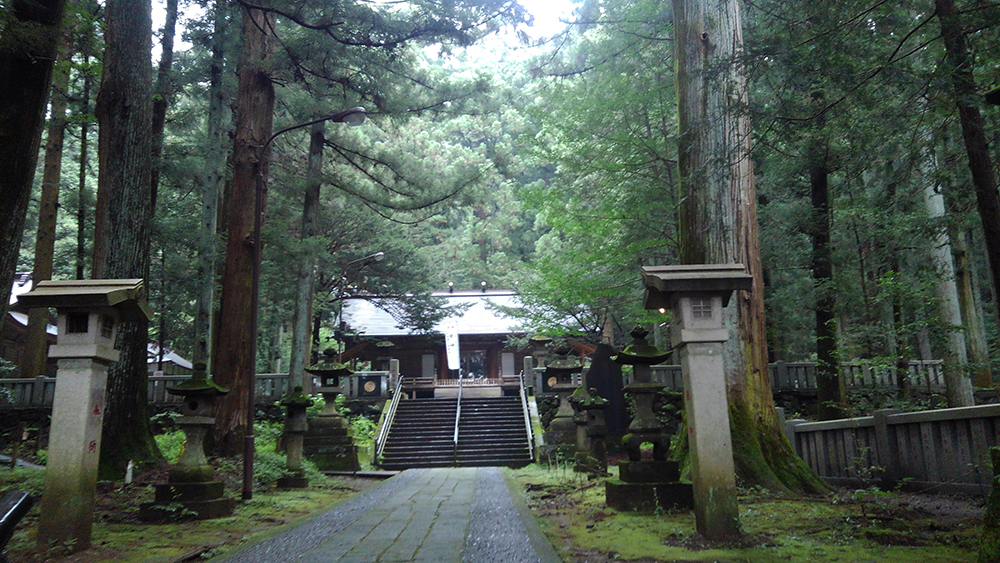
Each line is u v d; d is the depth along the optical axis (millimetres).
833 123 7195
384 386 22781
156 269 23875
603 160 15617
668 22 13461
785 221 16516
